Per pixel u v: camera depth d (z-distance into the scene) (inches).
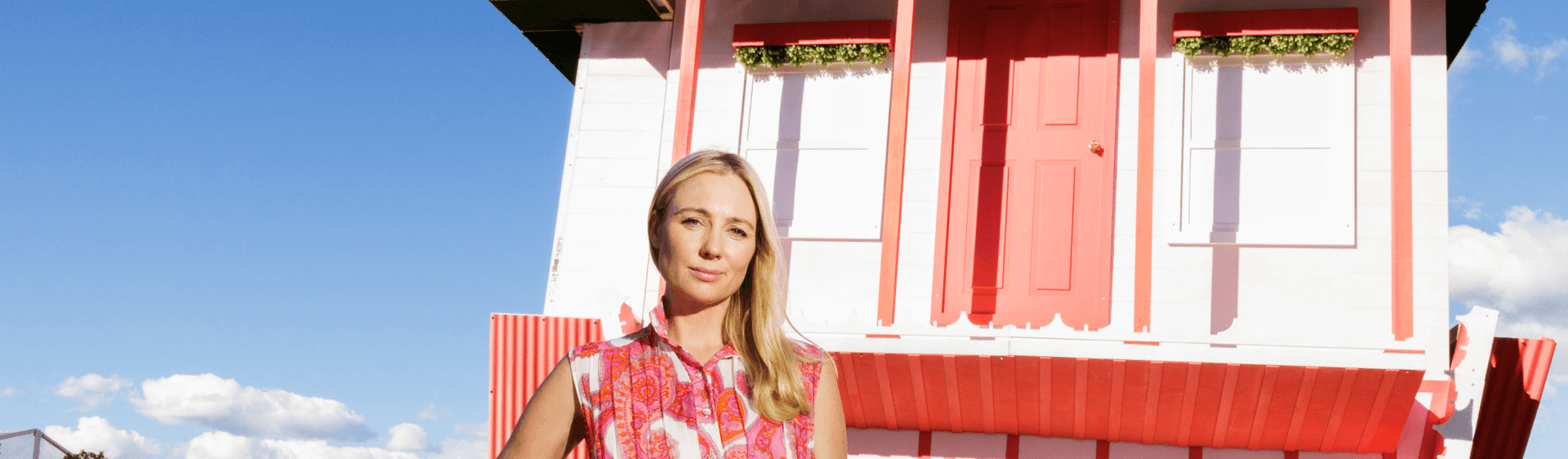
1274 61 328.5
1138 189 281.7
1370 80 321.4
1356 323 305.0
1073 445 315.0
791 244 343.9
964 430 318.3
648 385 60.9
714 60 367.2
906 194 342.0
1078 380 282.7
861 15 359.3
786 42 357.1
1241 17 328.5
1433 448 287.3
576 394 62.8
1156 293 317.7
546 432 63.1
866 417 319.3
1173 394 281.6
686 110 313.9
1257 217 317.7
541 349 329.1
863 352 288.5
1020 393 293.4
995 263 331.3
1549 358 299.1
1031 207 333.7
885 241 295.0
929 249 335.9
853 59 351.6
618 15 378.6
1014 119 341.7
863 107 351.6
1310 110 323.0
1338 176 316.2
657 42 376.2
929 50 353.1
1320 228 313.4
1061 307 323.6
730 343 62.9
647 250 353.4
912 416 314.2
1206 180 323.3
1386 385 263.4
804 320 296.0
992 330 280.1
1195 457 308.2
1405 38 279.3
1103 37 342.0
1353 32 320.2
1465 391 288.5
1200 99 330.0
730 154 65.1
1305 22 323.3
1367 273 307.7
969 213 336.8
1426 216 307.6
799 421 62.6
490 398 328.5
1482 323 291.6
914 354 285.1
